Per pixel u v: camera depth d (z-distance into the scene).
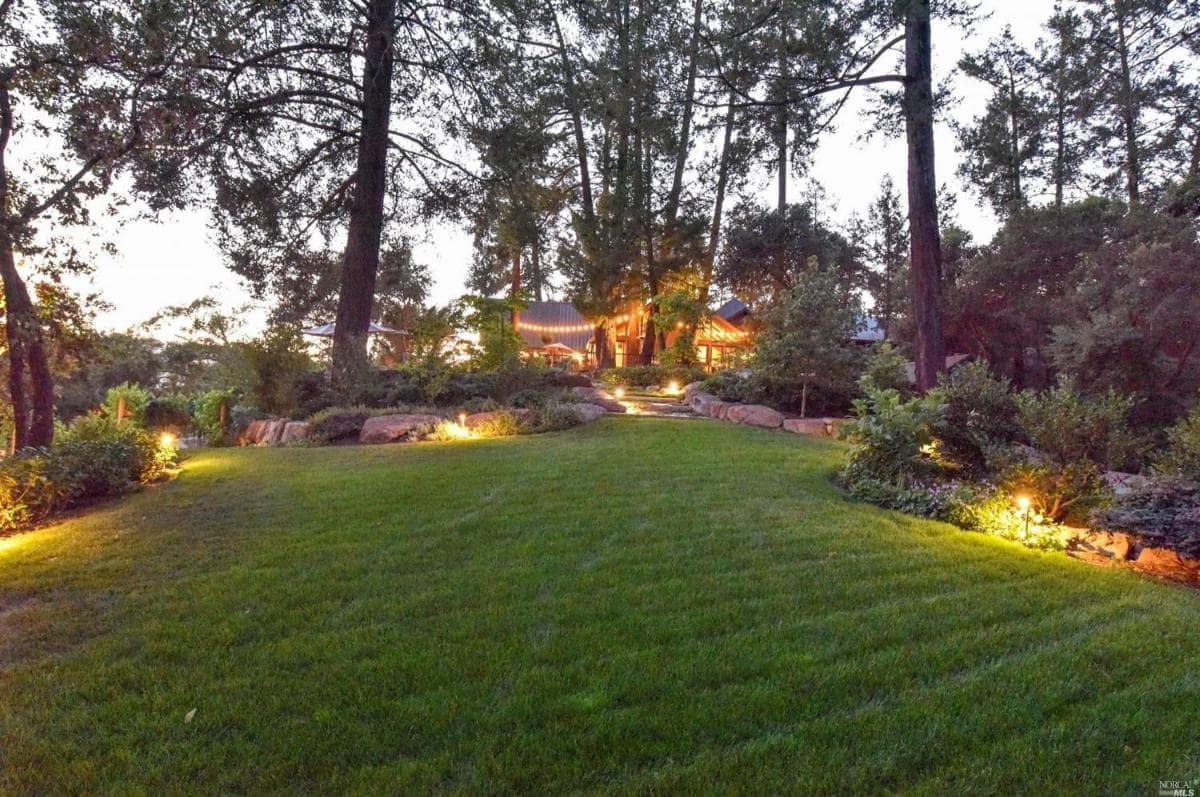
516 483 6.70
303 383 13.90
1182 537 4.68
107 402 17.66
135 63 7.53
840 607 3.63
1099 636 3.28
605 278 20.84
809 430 10.95
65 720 2.54
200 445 14.20
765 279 25.91
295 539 4.96
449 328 13.82
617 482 6.72
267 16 10.91
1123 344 11.39
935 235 11.20
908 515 5.73
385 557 4.47
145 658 3.07
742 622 3.41
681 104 11.74
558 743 2.35
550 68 15.78
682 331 19.61
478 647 3.11
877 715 2.53
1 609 3.76
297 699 2.67
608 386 17.05
